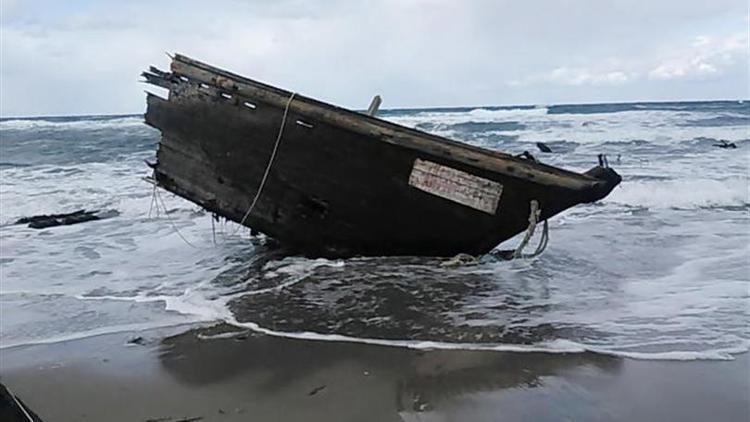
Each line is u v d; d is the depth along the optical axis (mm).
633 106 61531
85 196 15555
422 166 7855
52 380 5000
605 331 5668
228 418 4289
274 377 4930
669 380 4605
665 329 5652
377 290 7148
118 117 71625
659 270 7781
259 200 8578
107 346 5723
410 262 8312
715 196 13227
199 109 8562
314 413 4312
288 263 8539
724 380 4566
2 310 6852
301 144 8133
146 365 5254
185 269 8641
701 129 28703
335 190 8227
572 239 9883
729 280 7172
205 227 11859
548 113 49656
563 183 7570
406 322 6078
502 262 8227
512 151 25312
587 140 27625
